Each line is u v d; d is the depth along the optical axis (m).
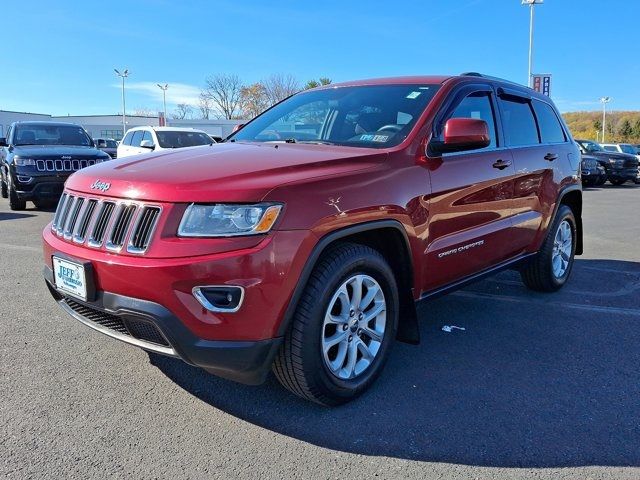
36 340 3.93
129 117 67.31
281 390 3.25
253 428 2.83
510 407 3.10
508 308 4.94
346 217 2.84
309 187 2.74
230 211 2.55
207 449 2.64
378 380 3.41
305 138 3.90
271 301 2.58
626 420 2.97
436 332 4.30
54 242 3.12
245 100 67.75
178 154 3.34
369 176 3.05
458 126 3.40
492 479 2.45
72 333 4.07
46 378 3.34
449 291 3.84
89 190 2.99
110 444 2.66
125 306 2.64
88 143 12.26
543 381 3.44
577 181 5.53
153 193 2.67
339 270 2.86
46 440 2.68
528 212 4.68
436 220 3.50
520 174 4.45
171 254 2.53
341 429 2.84
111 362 3.58
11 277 5.62
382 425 2.88
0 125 59.66
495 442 2.74
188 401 3.10
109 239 2.76
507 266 4.54
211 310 2.53
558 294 5.45
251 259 2.52
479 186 3.89
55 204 11.90
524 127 4.80
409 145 3.40
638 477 2.47
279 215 2.60
